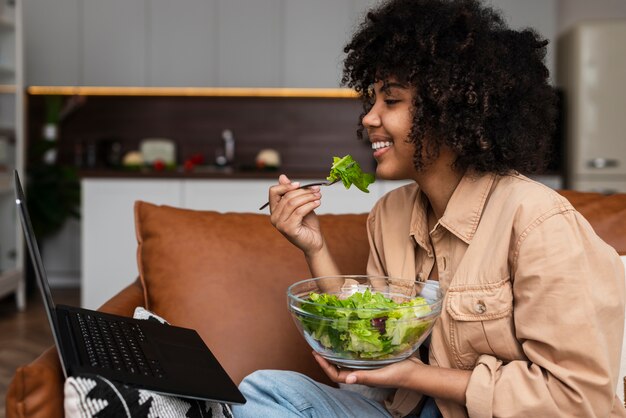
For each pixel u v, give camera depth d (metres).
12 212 4.55
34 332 3.99
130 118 5.77
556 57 5.30
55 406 1.00
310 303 1.01
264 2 5.38
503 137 1.14
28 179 5.19
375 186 4.12
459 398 1.06
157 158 5.51
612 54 4.75
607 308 1.02
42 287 0.97
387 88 1.16
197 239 1.63
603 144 4.78
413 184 1.39
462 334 1.12
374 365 1.03
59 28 5.40
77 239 5.58
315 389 1.22
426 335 1.05
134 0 5.38
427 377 1.06
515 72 1.15
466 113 1.12
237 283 1.58
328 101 5.80
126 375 0.97
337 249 1.65
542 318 1.01
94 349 1.02
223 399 1.00
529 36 1.22
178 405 1.02
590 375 0.99
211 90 5.57
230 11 5.39
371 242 1.43
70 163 5.73
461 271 1.13
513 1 5.13
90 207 4.07
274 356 1.54
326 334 1.00
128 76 5.43
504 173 1.16
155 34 5.40
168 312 1.56
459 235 1.17
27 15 5.38
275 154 5.29
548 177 4.85
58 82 5.42
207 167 5.45
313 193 1.29
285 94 5.69
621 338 1.04
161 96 5.76
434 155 1.15
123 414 0.93
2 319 4.31
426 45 1.10
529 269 1.03
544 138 1.24
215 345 1.53
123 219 4.08
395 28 1.14
